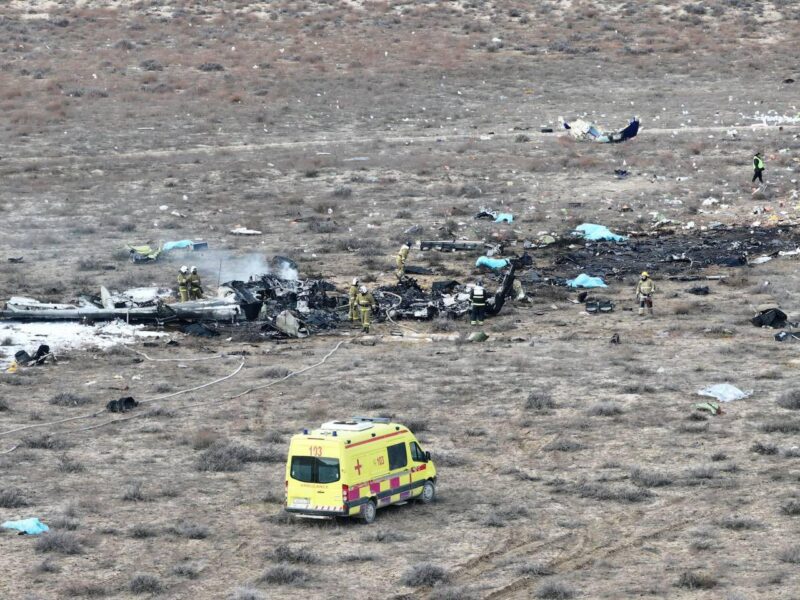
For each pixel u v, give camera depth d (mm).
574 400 145125
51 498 111750
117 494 113000
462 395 148000
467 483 116125
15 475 119000
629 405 142500
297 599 87188
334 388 152000
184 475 119188
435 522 104562
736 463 120312
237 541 100062
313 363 166250
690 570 92125
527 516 105875
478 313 187750
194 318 189375
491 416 139125
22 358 166750
